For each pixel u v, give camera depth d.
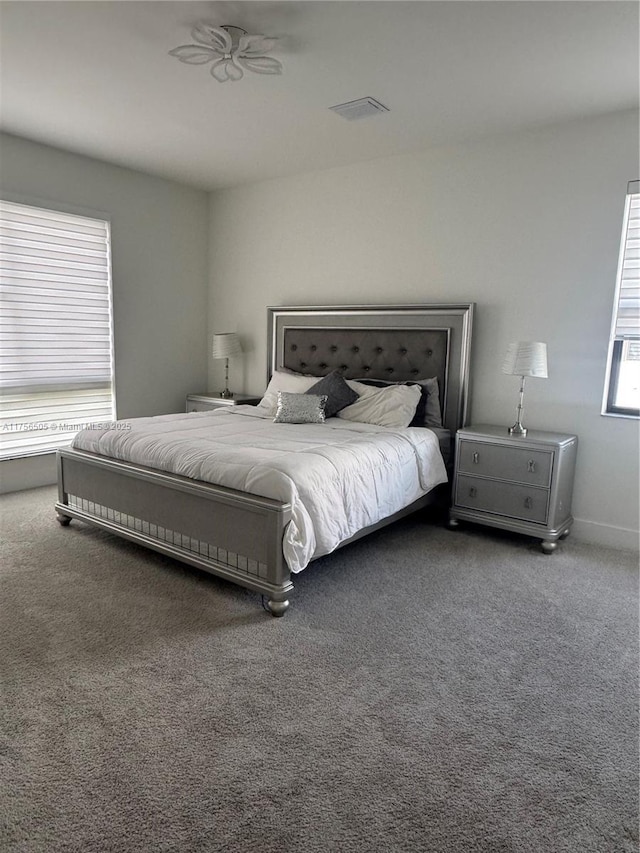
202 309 5.50
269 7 2.28
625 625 2.49
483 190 3.78
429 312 4.00
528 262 3.64
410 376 4.13
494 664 2.18
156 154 4.25
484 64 2.71
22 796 1.51
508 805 1.52
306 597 2.69
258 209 5.04
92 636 2.30
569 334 3.53
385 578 2.92
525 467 3.33
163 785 1.56
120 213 4.66
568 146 3.43
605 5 2.21
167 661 2.14
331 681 2.04
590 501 3.53
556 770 1.65
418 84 2.94
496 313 3.80
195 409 5.20
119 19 2.40
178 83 3.01
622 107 3.19
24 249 4.09
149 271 4.96
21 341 4.15
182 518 2.84
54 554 3.12
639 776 1.63
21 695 1.92
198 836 1.40
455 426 3.96
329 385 4.00
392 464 3.13
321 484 2.64
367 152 4.10
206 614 2.50
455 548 3.37
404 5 2.24
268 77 2.89
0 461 4.14
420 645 2.30
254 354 5.24
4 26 2.46
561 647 2.31
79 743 1.71
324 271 4.67
